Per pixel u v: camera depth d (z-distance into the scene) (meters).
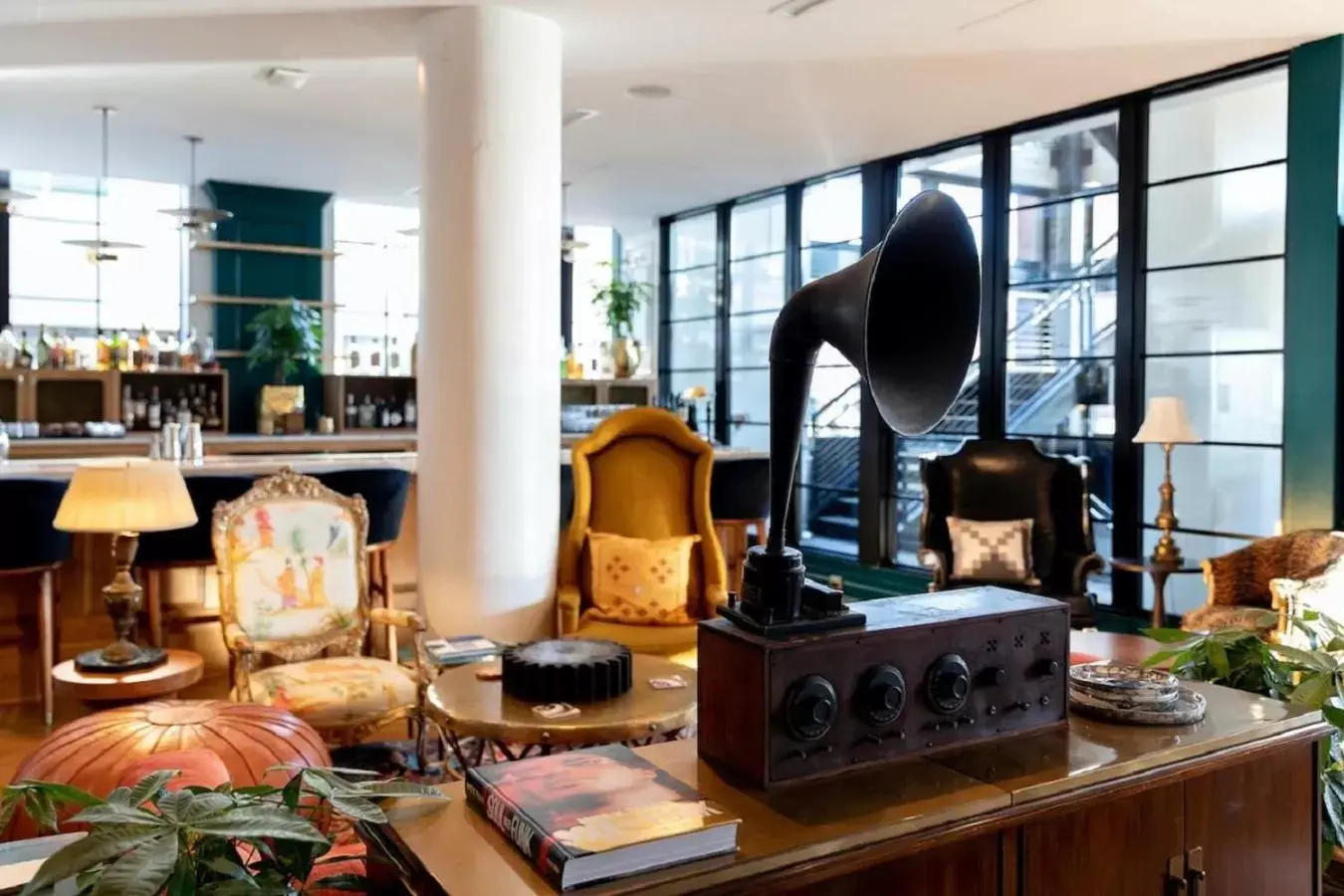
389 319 9.46
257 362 8.02
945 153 6.71
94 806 1.12
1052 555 5.30
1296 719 1.57
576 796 1.23
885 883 1.20
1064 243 5.98
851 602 1.51
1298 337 4.77
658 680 3.02
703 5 4.14
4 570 3.98
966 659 1.44
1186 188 5.33
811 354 1.44
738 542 5.54
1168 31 4.50
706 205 8.77
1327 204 4.64
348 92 5.63
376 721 3.37
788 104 5.73
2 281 8.28
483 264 4.15
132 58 4.88
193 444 5.41
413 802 1.31
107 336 8.67
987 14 4.28
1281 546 4.47
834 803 1.25
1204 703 1.59
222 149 7.02
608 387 8.99
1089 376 5.85
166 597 4.54
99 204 8.63
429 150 4.27
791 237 7.90
